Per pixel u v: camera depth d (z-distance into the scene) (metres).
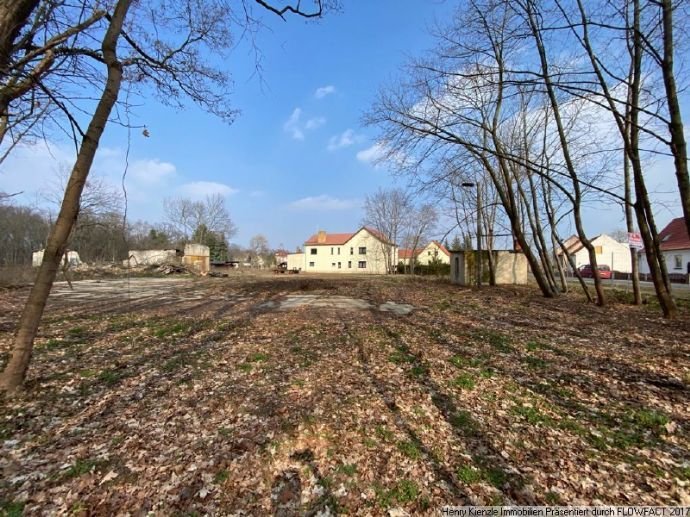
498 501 2.50
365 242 62.97
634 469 2.83
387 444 3.23
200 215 66.69
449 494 2.58
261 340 7.28
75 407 4.00
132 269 36.19
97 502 2.49
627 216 11.84
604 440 3.26
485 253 24.11
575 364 5.40
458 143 11.25
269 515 2.38
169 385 4.70
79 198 4.43
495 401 4.15
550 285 16.02
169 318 10.01
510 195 14.86
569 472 2.80
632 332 7.54
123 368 5.41
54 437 3.35
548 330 7.91
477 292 17.27
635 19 9.07
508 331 7.86
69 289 19.84
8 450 3.12
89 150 4.29
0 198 14.03
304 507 2.46
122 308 12.10
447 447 3.17
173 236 65.50
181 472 2.81
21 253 38.62
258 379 4.94
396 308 12.00
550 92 11.20
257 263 77.75
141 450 3.13
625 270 45.97
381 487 2.65
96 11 4.83
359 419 3.71
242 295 16.83
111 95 4.34
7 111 5.26
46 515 2.37
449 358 5.84
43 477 2.75
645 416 3.66
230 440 3.28
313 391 4.48
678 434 3.34
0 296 15.30
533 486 2.65
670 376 4.78
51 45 4.39
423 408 3.97
